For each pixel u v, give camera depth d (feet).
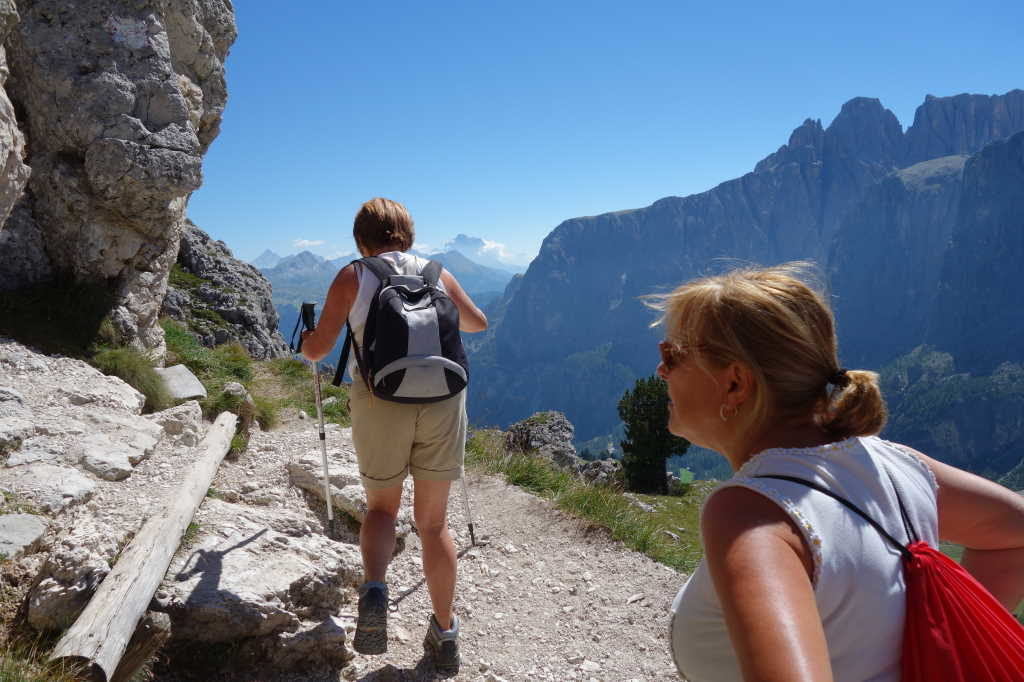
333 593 13.51
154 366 26.53
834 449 4.25
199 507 15.38
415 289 11.76
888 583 3.87
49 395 19.40
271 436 25.17
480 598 16.10
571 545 19.45
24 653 10.12
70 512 13.89
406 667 12.85
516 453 26.99
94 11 26.07
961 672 3.65
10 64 25.98
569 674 13.52
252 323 65.57
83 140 25.55
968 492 4.66
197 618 11.53
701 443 4.84
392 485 11.84
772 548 3.62
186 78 32.73
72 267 26.53
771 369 4.29
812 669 3.07
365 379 11.45
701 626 4.23
